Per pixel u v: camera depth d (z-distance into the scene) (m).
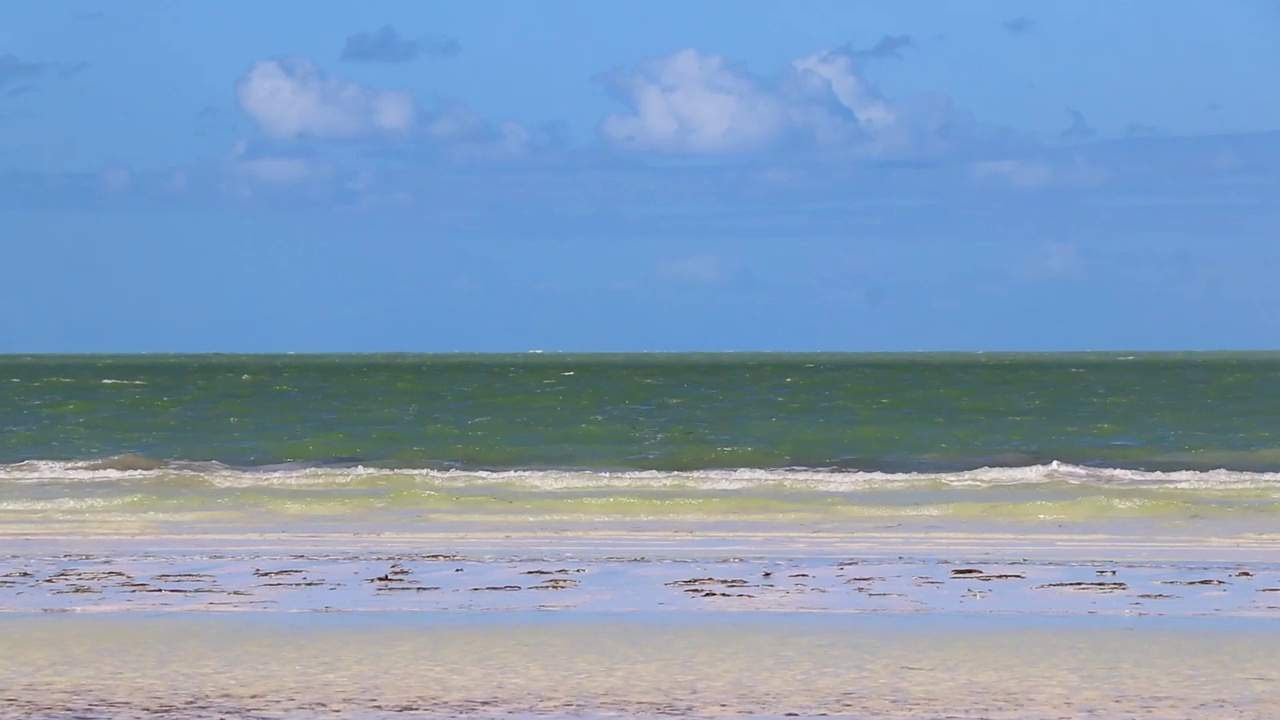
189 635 21.92
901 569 29.20
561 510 39.66
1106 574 28.52
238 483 47.97
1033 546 33.09
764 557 31.09
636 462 58.66
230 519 38.12
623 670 19.64
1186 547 33.00
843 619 23.41
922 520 38.00
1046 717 17.22
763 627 22.69
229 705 17.73
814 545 33.19
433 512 39.38
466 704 17.78
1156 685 18.83
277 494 43.41
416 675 19.33
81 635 21.91
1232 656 20.53
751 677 19.23
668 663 20.06
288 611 24.09
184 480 48.31
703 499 40.78
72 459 59.41
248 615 23.67
